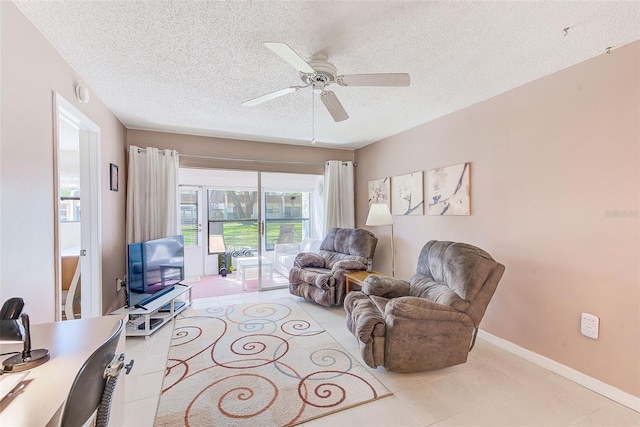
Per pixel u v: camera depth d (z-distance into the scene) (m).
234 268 5.81
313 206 4.91
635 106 1.78
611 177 1.89
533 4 1.47
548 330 2.24
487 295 2.16
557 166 2.18
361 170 4.90
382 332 2.09
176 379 2.07
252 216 5.56
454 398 1.88
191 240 5.67
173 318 3.26
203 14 1.57
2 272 1.33
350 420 1.68
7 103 1.39
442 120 3.25
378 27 1.67
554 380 2.08
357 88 2.52
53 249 1.78
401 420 1.68
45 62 1.75
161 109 3.03
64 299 3.10
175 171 3.82
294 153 4.69
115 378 0.86
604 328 1.92
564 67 2.13
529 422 1.67
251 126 3.67
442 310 2.08
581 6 1.49
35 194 1.62
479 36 1.76
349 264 3.67
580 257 2.05
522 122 2.42
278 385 2.00
